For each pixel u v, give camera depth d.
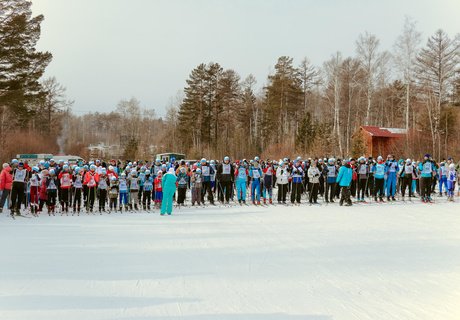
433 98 43.81
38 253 7.89
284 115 59.53
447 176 20.81
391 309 4.91
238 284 5.92
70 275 6.33
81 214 15.01
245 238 9.56
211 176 18.61
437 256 7.70
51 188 14.84
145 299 5.24
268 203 18.69
